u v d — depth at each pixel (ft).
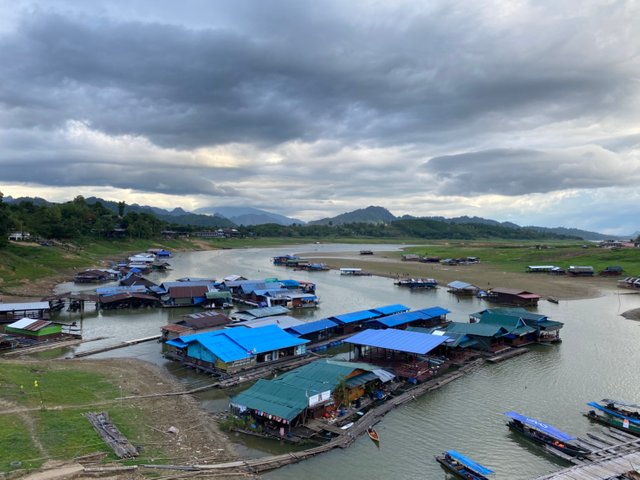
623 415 163.63
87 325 309.01
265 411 154.40
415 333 234.79
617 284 479.41
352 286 490.90
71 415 152.35
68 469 118.83
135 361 228.84
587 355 242.58
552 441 146.82
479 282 504.84
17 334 264.72
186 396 185.26
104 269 562.25
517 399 185.68
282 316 290.76
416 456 141.69
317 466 134.92
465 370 218.18
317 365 187.32
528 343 261.85
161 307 372.99
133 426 151.84
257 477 127.85
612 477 123.03
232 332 232.73
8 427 136.98
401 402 180.45
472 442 151.12
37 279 459.32
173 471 126.31
